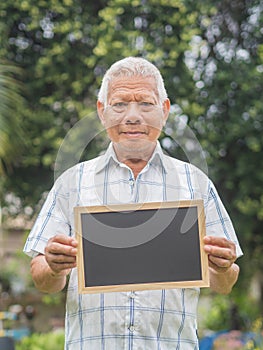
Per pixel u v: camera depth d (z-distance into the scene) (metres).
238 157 7.27
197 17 7.12
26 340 7.03
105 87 2.46
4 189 7.38
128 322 2.39
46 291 2.47
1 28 7.00
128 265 2.35
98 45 6.69
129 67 2.43
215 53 7.23
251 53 7.33
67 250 2.25
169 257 2.36
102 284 2.34
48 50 7.10
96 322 2.41
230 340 6.71
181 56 7.04
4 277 9.40
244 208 7.17
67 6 7.07
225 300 8.59
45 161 6.89
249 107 7.19
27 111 7.03
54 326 8.94
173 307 2.42
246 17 7.39
